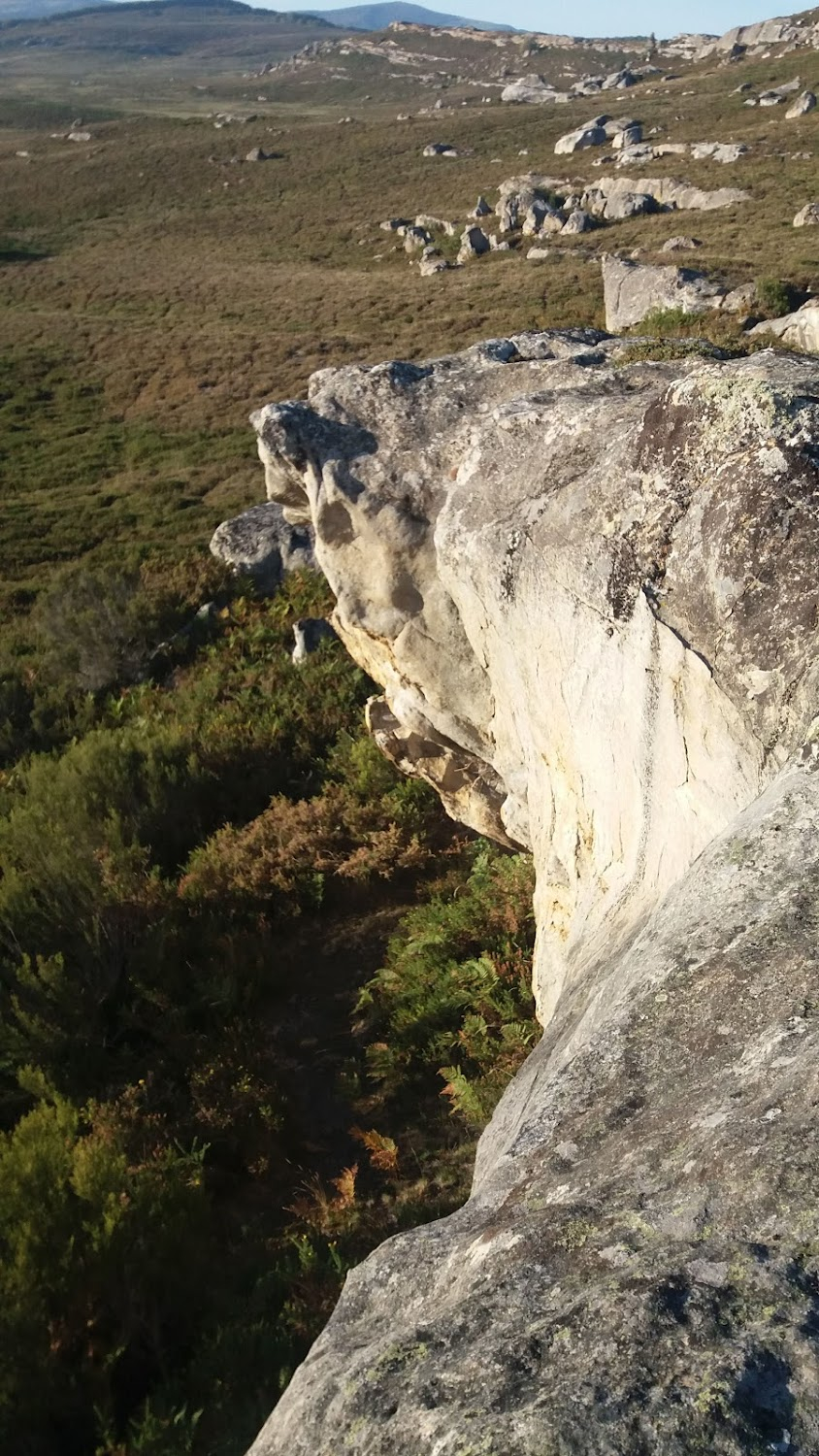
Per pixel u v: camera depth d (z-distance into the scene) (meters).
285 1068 8.74
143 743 13.71
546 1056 3.77
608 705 5.11
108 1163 6.75
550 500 5.82
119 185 90.19
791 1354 1.71
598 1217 2.25
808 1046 2.42
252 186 86.19
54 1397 5.91
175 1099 8.31
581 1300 1.98
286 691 15.17
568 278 43.72
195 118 131.50
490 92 152.50
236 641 17.62
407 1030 8.59
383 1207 7.28
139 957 9.71
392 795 11.78
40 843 10.77
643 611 4.57
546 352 9.37
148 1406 5.79
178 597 19.36
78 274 63.16
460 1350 2.02
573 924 5.80
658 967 3.13
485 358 9.11
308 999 9.53
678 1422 1.64
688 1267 1.95
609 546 4.93
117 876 10.89
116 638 18.11
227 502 28.38
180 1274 6.59
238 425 35.47
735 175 57.81
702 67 130.50
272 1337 6.20
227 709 15.04
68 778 12.45
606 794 5.39
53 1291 6.20
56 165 100.56
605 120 84.81
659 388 7.02
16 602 23.38
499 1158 2.91
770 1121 2.22
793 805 3.37
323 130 105.62
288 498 9.02
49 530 28.00
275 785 13.22
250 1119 7.99
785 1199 2.01
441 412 8.14
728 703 3.99
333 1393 2.15
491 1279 2.21
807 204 45.03
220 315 49.78
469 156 85.81
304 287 53.59
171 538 26.14
